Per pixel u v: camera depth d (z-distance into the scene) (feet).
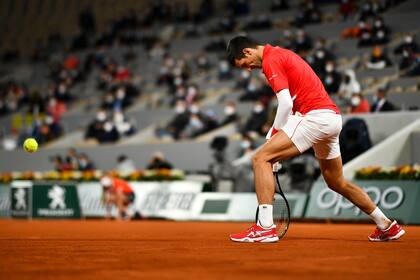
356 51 264.52
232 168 199.62
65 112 315.58
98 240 87.04
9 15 415.03
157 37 338.95
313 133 76.64
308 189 175.63
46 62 366.02
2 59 386.73
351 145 184.44
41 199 218.38
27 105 333.21
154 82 313.94
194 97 271.49
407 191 153.48
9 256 58.95
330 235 100.83
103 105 300.81
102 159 261.44
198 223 168.04
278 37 300.20
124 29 356.59
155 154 226.38
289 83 77.36
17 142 300.81
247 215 179.42
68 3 404.36
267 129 214.07
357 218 158.71
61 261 53.67
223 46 308.60
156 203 201.67
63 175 226.17
